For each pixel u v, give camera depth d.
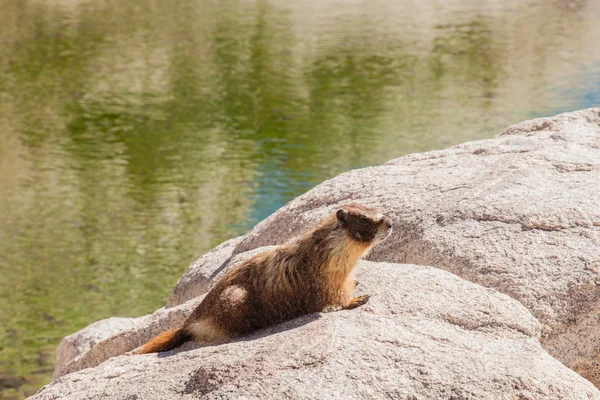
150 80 49.56
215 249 9.70
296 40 61.41
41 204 29.69
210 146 37.00
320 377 4.98
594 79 49.66
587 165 7.93
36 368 18.17
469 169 8.42
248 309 5.91
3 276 23.27
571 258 6.58
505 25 68.44
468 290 6.11
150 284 22.75
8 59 53.62
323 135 38.69
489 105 44.03
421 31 65.50
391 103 44.66
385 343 5.32
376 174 8.97
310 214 8.57
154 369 5.59
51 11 69.25
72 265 23.95
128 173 33.25
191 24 66.38
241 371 5.05
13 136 38.31
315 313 5.84
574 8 76.50
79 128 39.81
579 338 6.28
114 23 65.81
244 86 48.59
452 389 4.98
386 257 7.45
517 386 5.04
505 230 7.00
